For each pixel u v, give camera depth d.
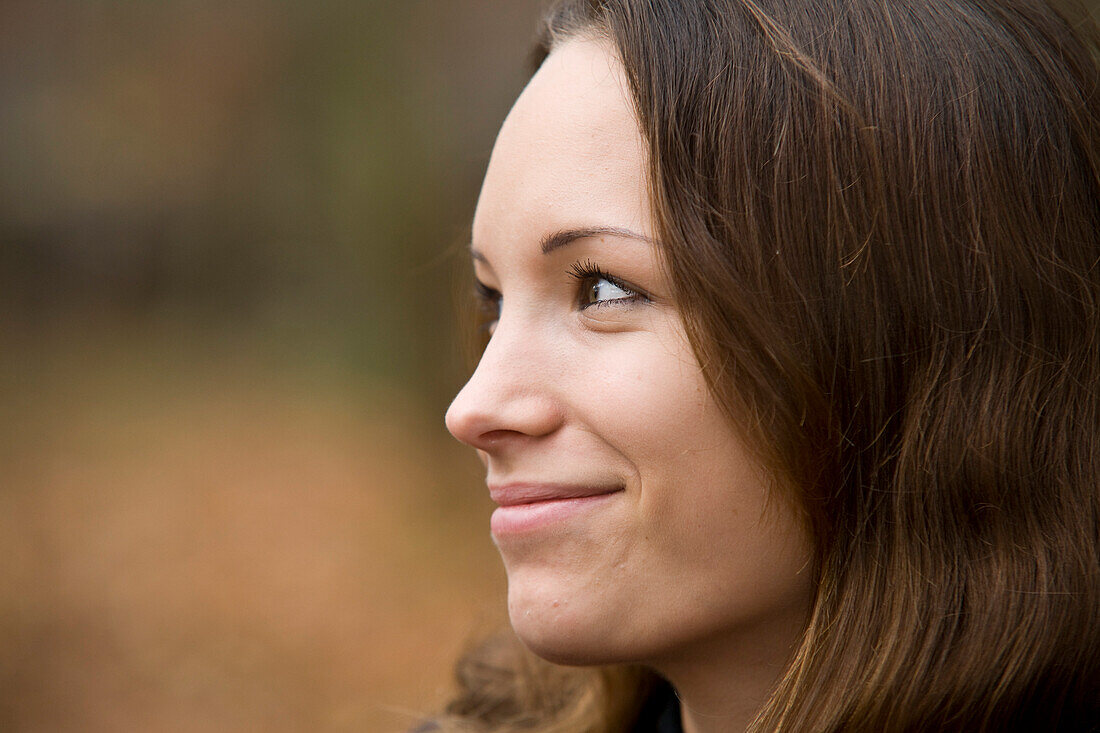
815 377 1.01
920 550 1.04
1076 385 1.07
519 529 1.07
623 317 1.02
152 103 9.85
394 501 6.08
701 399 0.99
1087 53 1.16
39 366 8.23
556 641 1.06
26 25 10.08
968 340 1.04
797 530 1.03
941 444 1.03
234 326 8.98
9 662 4.34
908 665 1.02
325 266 8.18
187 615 4.84
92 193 9.94
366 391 7.61
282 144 8.84
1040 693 1.04
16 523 5.55
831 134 1.01
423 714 1.78
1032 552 1.04
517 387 1.04
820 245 1.01
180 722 4.11
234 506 5.98
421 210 6.90
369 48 7.17
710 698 1.15
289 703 4.23
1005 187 1.04
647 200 1.00
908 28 1.05
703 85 1.02
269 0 9.14
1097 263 1.09
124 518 5.74
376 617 4.83
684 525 1.02
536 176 1.05
